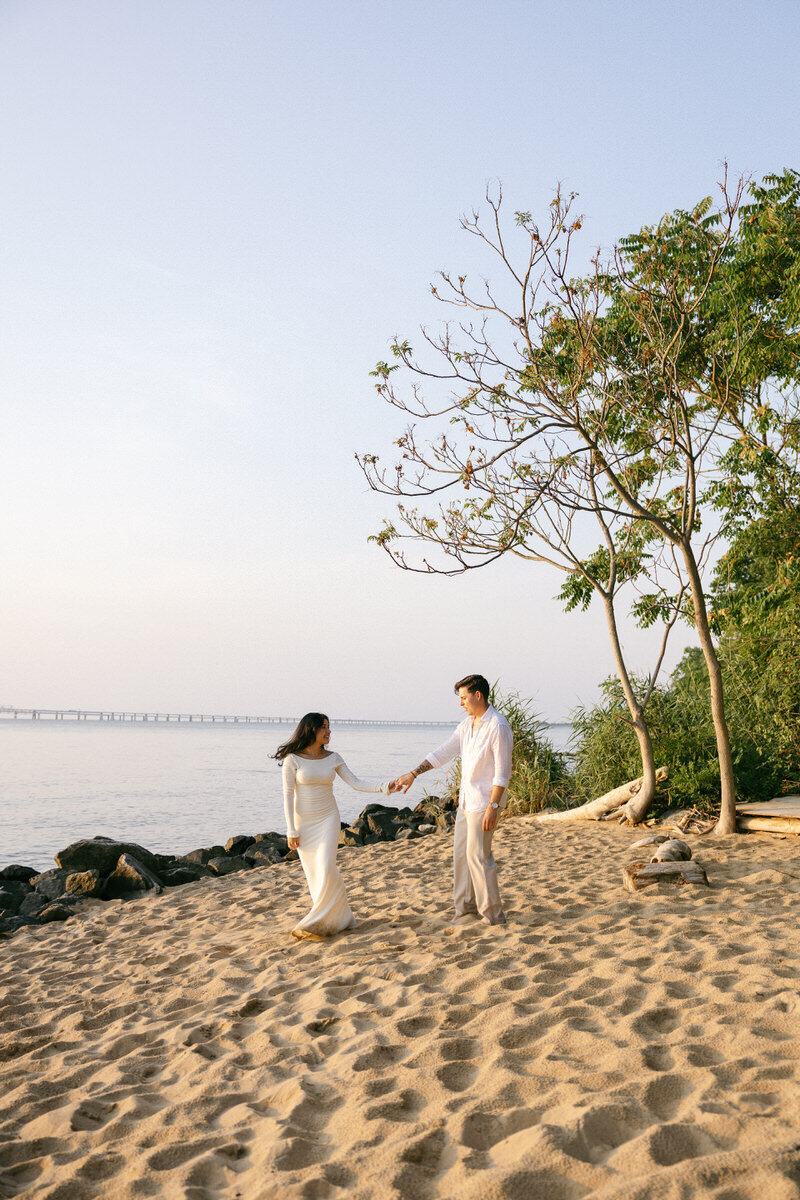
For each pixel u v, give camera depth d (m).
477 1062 3.68
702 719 13.67
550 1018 4.09
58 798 30.67
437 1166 2.80
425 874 9.85
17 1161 3.36
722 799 10.62
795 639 11.82
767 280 10.70
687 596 12.28
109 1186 3.03
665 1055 3.44
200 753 77.06
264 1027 4.62
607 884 7.82
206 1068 4.13
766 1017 3.72
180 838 20.73
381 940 6.36
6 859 17.44
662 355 10.35
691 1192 2.34
